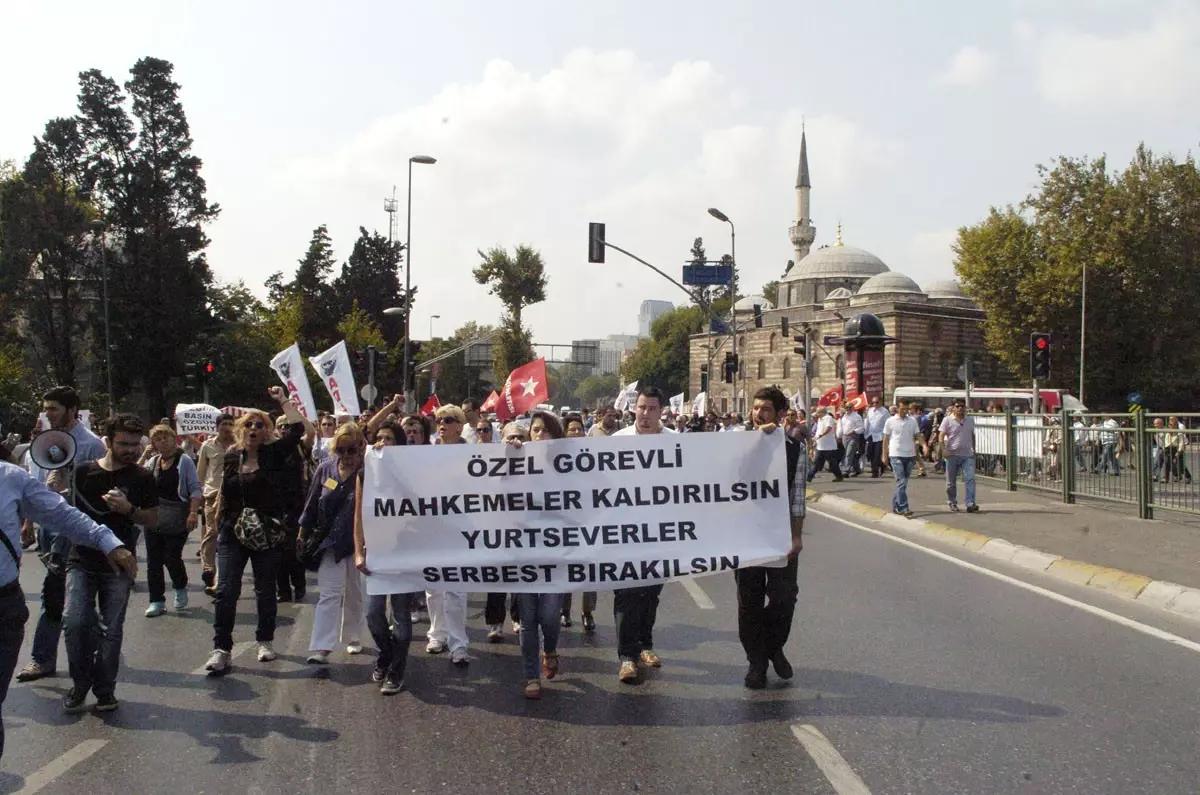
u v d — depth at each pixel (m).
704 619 8.63
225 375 62.06
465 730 5.62
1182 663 6.84
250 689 6.60
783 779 4.75
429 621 9.16
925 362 81.38
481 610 9.66
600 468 6.77
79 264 54.91
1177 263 53.44
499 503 6.75
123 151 54.75
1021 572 10.94
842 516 17.61
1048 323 55.16
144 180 53.50
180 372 55.75
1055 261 55.12
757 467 6.73
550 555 6.69
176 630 8.67
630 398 30.11
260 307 76.69
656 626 8.35
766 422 6.79
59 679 6.98
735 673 6.78
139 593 10.75
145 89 54.75
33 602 10.26
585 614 8.37
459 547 6.71
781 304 102.38
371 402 35.09
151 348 54.00
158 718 5.94
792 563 6.57
